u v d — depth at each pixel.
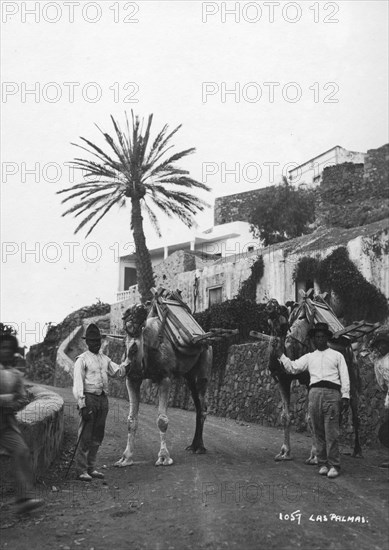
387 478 8.82
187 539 6.21
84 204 29.30
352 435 13.02
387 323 22.69
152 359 10.49
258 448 11.97
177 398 21.62
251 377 17.95
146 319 10.95
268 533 6.28
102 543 6.23
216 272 30.66
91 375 9.34
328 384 9.07
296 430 15.03
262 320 21.52
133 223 29.58
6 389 7.32
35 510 7.37
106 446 12.25
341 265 24.17
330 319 11.02
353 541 6.09
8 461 8.15
